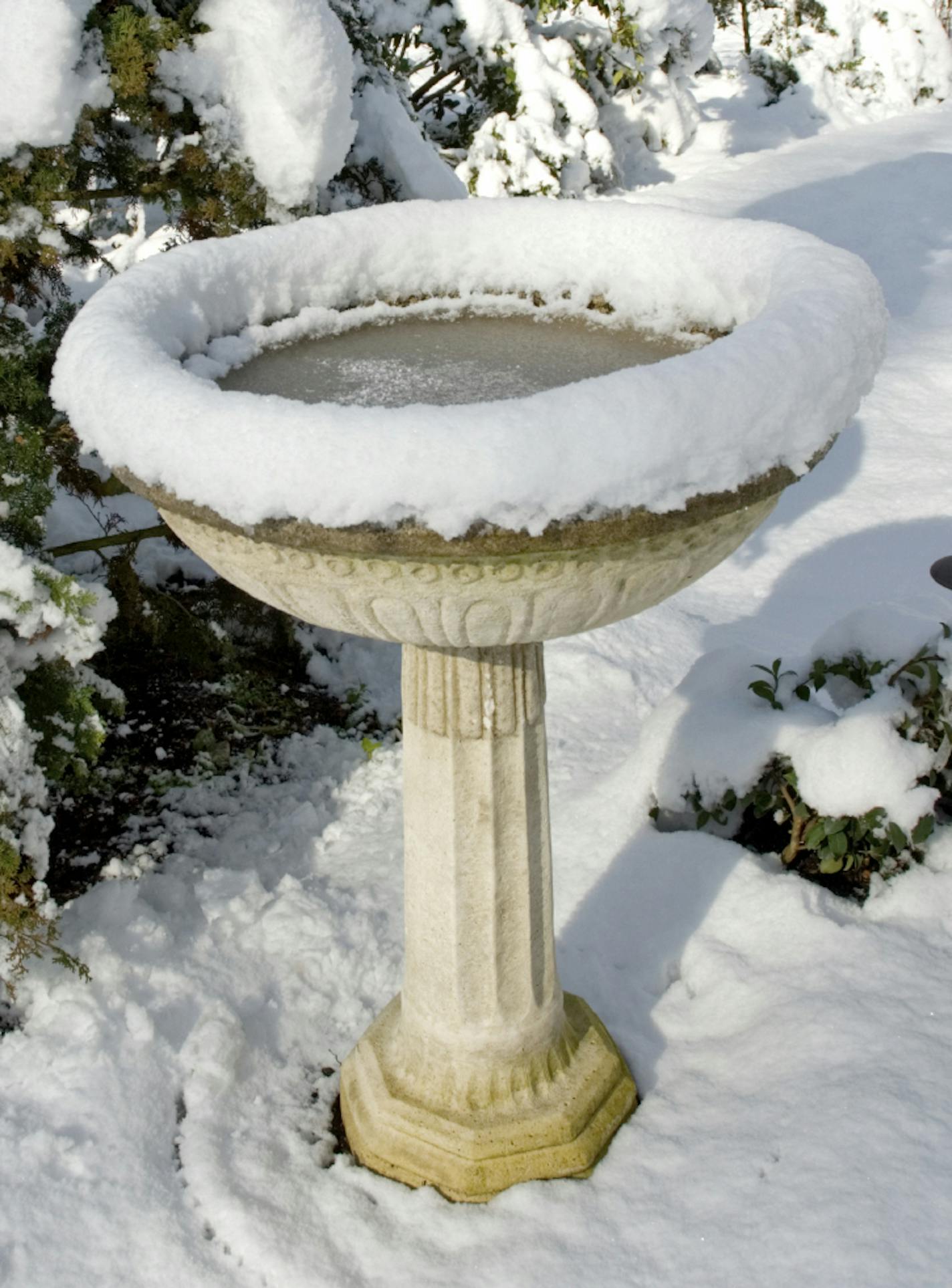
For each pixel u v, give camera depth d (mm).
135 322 2096
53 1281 2445
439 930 2469
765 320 1812
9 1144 2695
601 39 11109
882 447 6277
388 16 8555
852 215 10242
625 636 4855
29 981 3051
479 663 2211
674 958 3201
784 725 3434
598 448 1559
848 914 3207
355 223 2582
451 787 2309
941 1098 2555
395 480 1543
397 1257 2465
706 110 14391
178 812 4031
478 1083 2604
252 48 3432
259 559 1808
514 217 2619
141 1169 2672
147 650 4465
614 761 4094
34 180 3227
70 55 3109
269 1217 2553
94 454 4043
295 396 2121
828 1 14758
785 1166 2488
